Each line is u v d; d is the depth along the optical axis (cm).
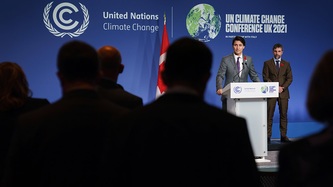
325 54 170
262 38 1293
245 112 782
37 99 321
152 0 1238
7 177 215
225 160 191
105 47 371
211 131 192
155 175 189
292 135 1333
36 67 1178
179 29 1253
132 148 191
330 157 160
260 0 1289
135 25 1230
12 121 300
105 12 1212
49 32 1183
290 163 168
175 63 200
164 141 190
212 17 1267
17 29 1166
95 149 220
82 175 217
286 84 1134
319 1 1328
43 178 215
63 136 217
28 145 214
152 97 1244
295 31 1315
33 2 1174
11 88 305
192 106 196
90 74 232
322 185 159
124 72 1227
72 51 230
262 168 721
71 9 1194
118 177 193
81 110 224
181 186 188
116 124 198
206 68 203
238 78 973
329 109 162
